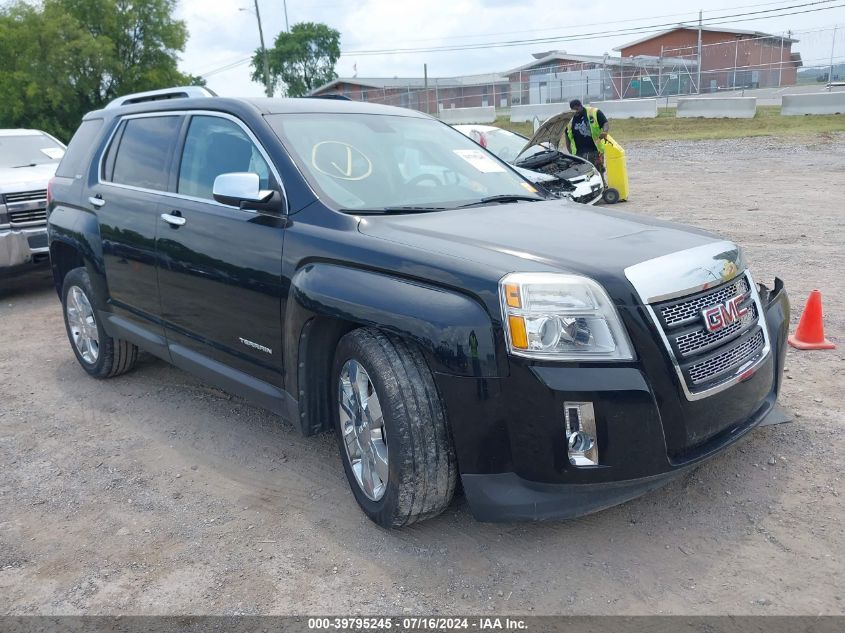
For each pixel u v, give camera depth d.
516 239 3.03
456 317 2.69
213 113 4.07
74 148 5.44
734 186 12.95
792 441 3.71
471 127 11.67
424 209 3.52
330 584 2.84
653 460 2.68
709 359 2.84
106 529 3.34
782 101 22.67
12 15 40.66
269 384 3.63
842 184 12.32
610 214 3.60
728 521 3.07
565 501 2.68
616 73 34.59
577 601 2.65
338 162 3.68
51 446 4.27
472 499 2.79
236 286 3.63
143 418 4.59
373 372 2.92
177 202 4.10
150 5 43.00
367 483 3.15
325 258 3.17
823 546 2.87
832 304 5.89
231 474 3.79
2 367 5.78
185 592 2.85
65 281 5.32
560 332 2.61
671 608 2.58
